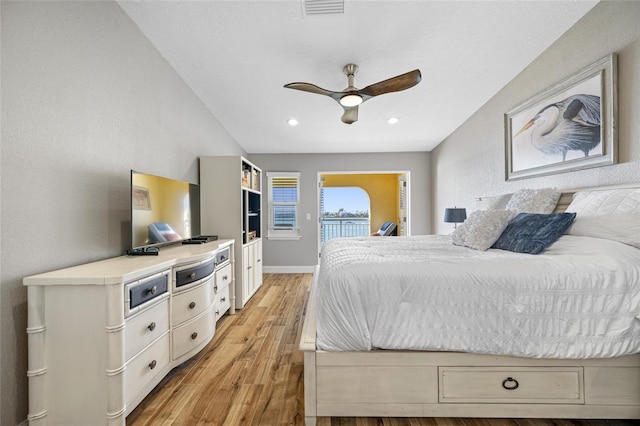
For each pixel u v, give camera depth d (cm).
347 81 277
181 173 284
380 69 257
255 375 187
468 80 281
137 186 189
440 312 134
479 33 212
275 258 544
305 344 139
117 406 127
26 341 132
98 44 176
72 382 126
